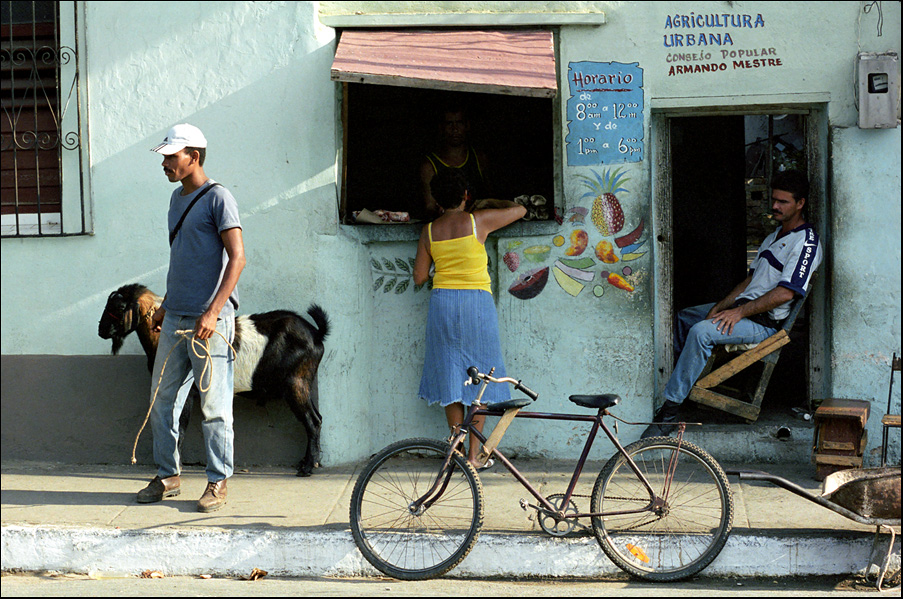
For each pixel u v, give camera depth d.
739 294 5.60
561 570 4.33
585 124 5.46
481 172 6.05
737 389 5.83
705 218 7.42
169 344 4.79
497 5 5.44
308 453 5.38
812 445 5.41
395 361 5.77
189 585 4.30
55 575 4.50
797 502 4.73
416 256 5.41
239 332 5.17
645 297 5.47
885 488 4.00
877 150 5.24
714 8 5.35
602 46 5.43
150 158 5.63
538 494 4.35
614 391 5.52
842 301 5.31
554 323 5.55
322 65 5.46
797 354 6.62
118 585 4.31
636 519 4.37
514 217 5.25
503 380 4.33
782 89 5.34
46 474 5.50
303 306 5.52
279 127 5.50
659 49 5.39
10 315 5.78
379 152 6.57
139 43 5.59
